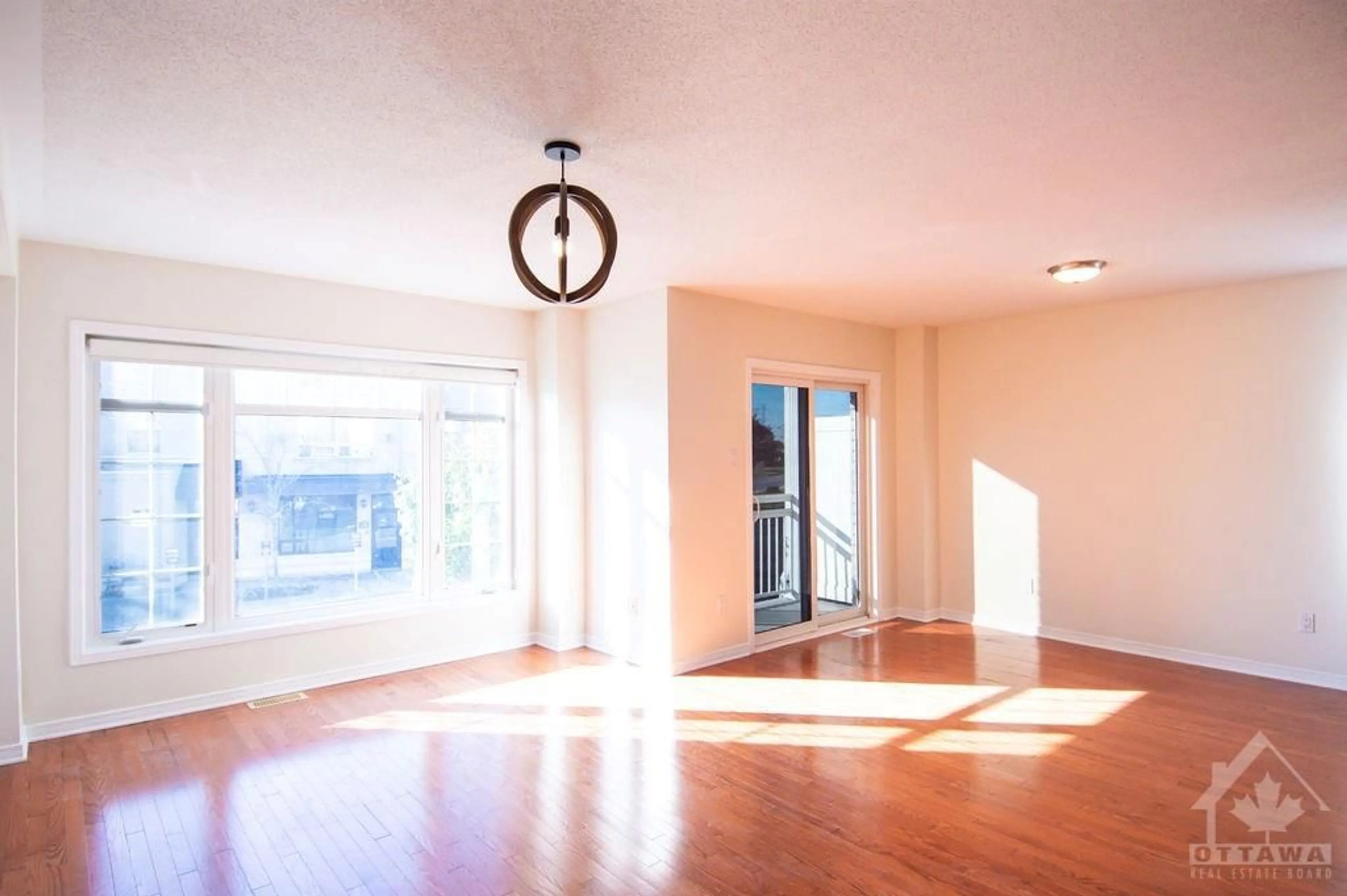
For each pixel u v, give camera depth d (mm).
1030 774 3277
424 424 5203
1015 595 5945
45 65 2070
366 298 4832
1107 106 2359
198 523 4285
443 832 2814
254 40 1960
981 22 1886
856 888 2434
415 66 2104
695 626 4961
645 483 5020
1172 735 3709
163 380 4176
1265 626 4695
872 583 6359
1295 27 1906
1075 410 5582
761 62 2084
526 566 5625
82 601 3840
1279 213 3398
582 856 2639
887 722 3926
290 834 2812
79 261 3852
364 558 4941
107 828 2863
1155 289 4992
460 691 4477
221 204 3236
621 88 2232
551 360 5516
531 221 3355
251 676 4355
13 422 3500
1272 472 4676
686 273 4496
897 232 3676
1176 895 2377
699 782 3215
